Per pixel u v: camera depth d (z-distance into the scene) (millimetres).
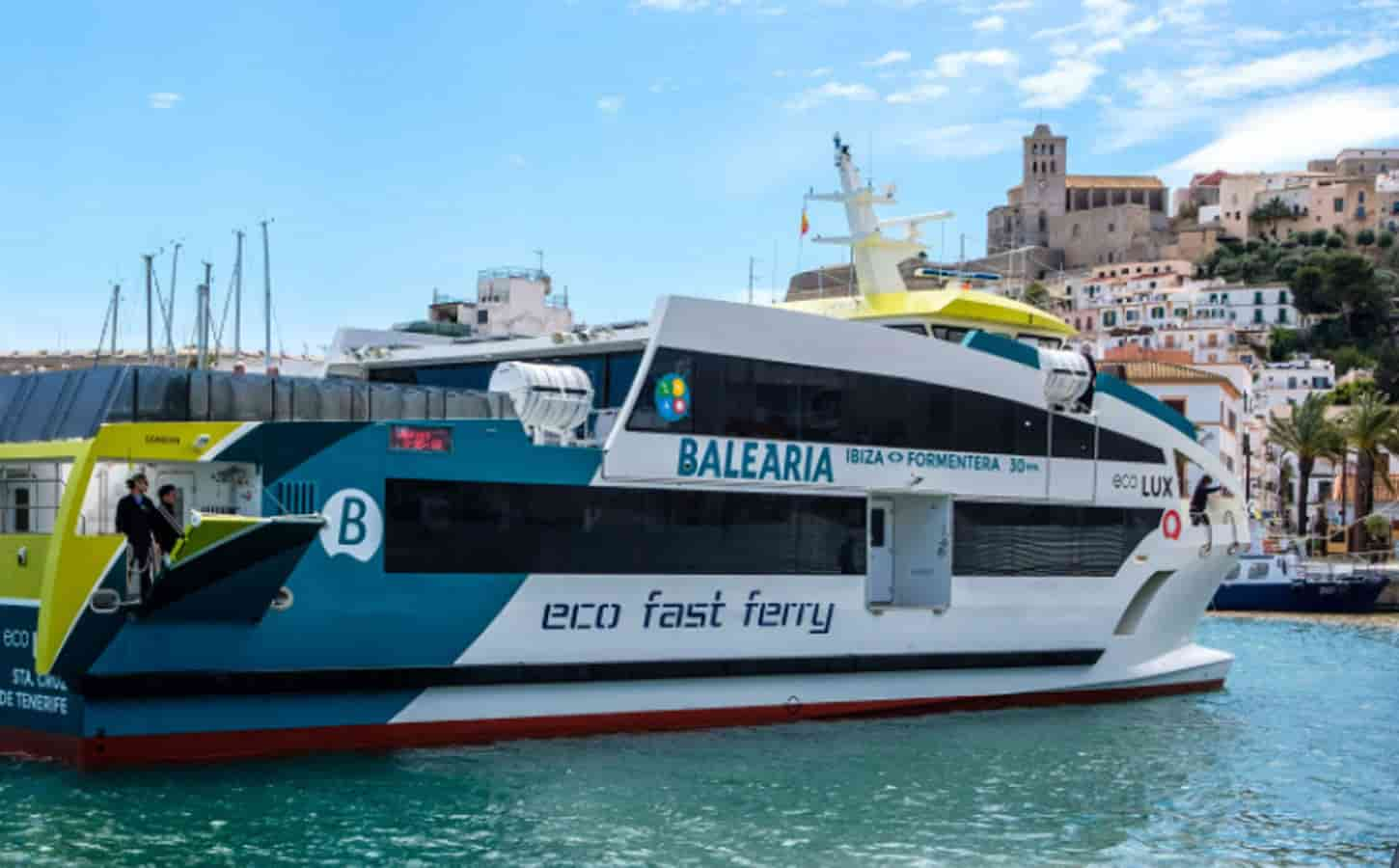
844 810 15891
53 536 15273
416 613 16875
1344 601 49250
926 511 21719
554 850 13953
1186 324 146250
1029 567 22500
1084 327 160375
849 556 20375
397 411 18938
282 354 46344
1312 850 15102
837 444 20156
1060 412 22906
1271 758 19750
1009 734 20781
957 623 21594
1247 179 192375
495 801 15484
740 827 14961
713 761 17859
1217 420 59406
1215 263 178125
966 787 17281
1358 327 158000
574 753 17750
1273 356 150875
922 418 21125
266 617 15977
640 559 18438
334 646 16422
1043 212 198750
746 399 19297
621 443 18188
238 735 16188
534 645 17766
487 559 17328
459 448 17141
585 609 18094
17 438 17281
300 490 16172
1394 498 81438
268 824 14398
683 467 18688
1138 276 172000
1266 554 56969
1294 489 99250
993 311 23844
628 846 14180
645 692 18766
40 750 16125
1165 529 24516
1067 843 15031
